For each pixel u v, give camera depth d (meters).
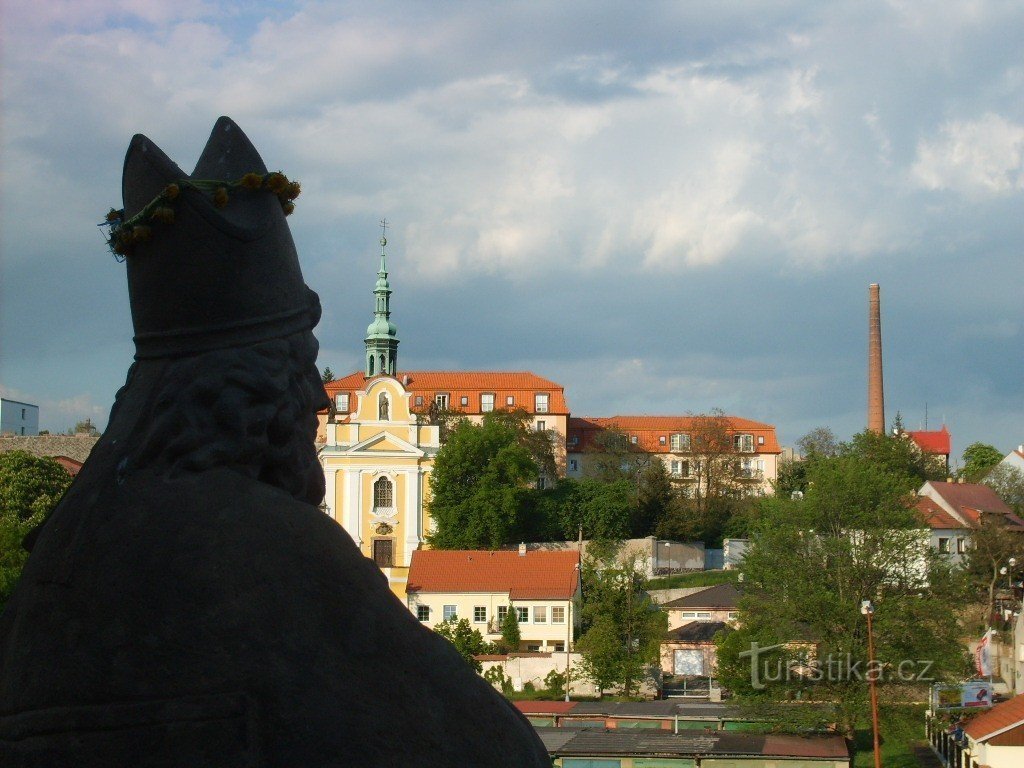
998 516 82.00
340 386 121.31
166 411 6.78
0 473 64.44
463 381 133.25
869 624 41.50
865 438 117.31
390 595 6.83
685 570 99.19
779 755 39.19
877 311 137.38
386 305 106.56
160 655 6.28
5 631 6.73
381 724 6.33
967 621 63.25
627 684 62.41
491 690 6.91
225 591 6.36
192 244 6.98
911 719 44.56
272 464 7.05
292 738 6.19
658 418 140.75
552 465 114.62
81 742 6.22
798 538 46.66
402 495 98.44
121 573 6.42
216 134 7.49
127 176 7.28
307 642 6.38
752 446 134.88
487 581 78.69
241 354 6.97
